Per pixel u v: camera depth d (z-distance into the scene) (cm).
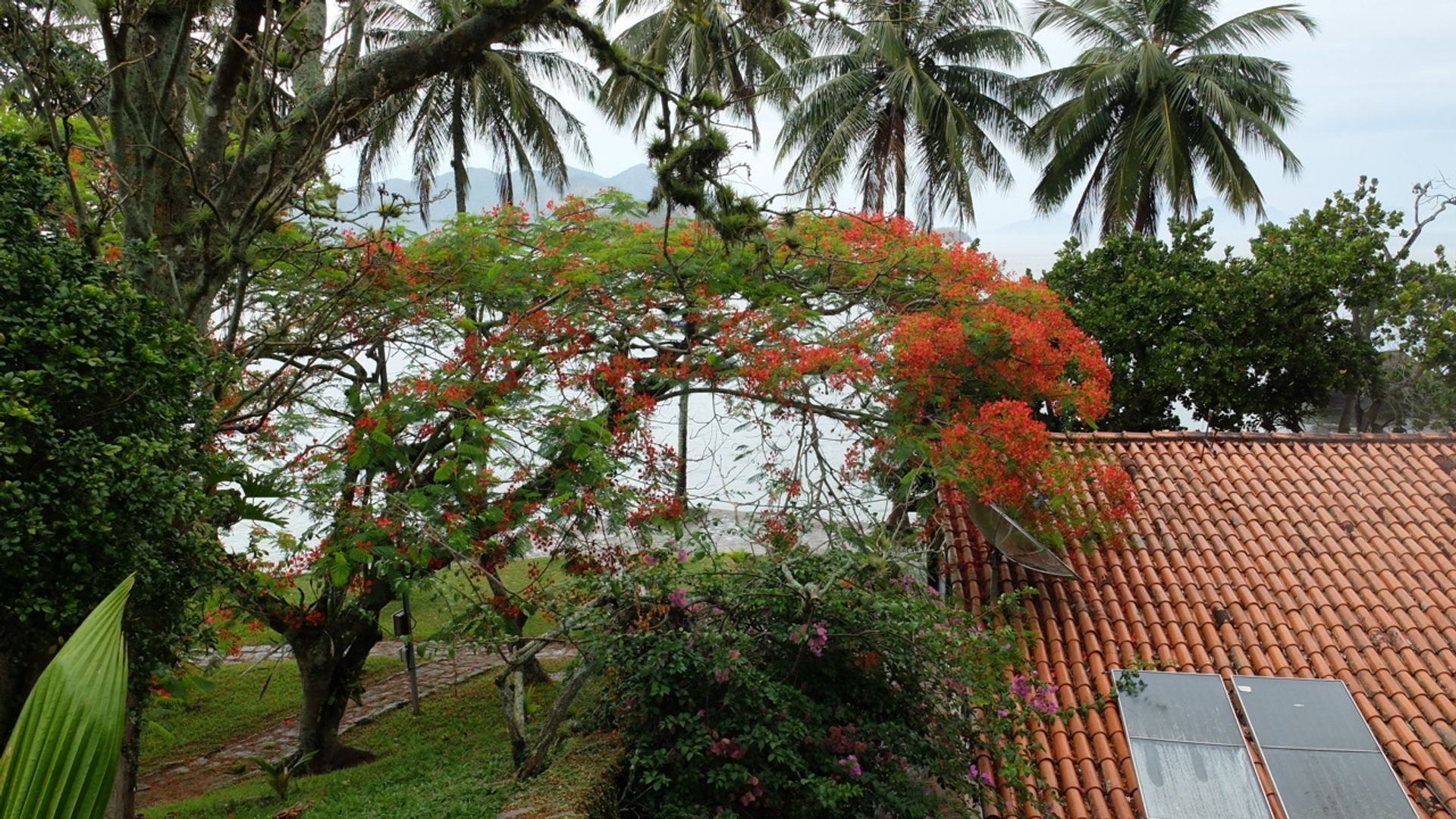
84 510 545
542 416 1001
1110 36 2616
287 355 1068
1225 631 1027
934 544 1074
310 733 1233
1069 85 2595
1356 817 827
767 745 700
